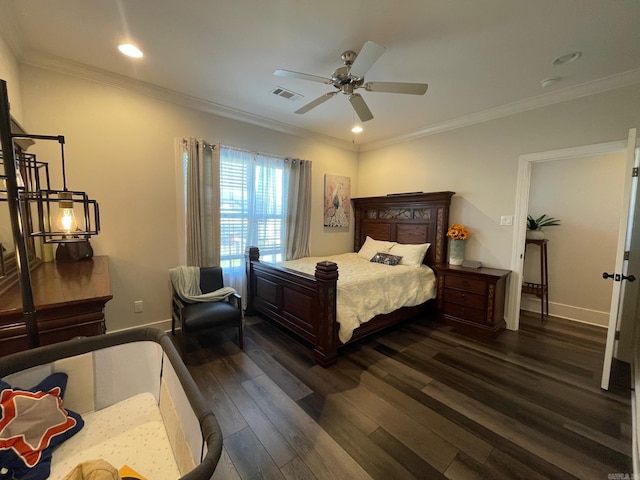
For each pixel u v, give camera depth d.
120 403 1.26
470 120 3.59
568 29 1.92
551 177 3.95
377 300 2.99
